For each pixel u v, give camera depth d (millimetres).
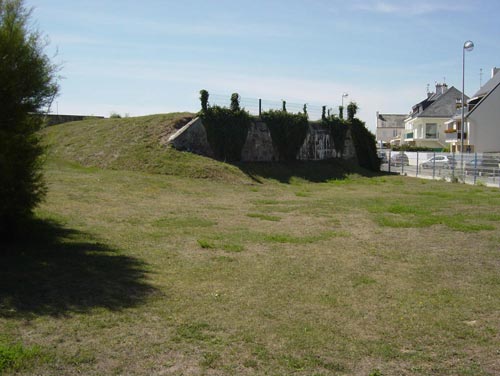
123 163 23234
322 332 5027
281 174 26609
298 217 13547
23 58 7812
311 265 7996
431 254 8977
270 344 4676
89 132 28875
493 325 5340
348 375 4059
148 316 5328
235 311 5621
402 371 4156
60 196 14719
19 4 8078
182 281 6809
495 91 46312
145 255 8258
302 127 30516
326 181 27312
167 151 24141
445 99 65875
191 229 10977
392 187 24281
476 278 7332
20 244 8320
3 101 7605
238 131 27219
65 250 8141
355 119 34844
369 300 6184
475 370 4195
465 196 19484
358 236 10750
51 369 3965
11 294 5766
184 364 4180
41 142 8750
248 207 15500
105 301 5734
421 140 65062
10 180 7684
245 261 8156
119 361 4184
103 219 11570
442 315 5641
